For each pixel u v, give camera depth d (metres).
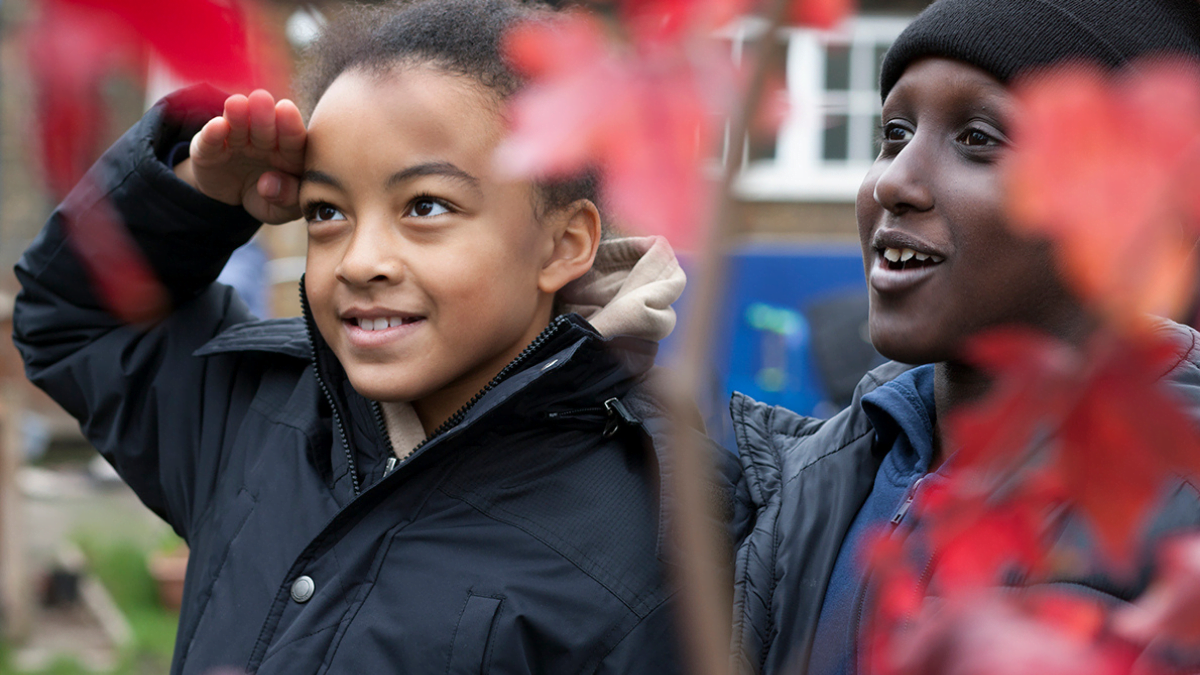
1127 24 0.92
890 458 1.20
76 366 1.57
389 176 1.21
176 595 5.30
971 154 0.97
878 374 1.36
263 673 1.25
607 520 1.31
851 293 4.96
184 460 1.55
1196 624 0.34
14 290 6.09
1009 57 0.94
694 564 0.35
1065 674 0.33
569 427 1.38
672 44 0.30
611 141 0.29
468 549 1.28
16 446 4.70
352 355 1.26
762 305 5.44
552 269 1.32
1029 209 0.28
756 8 0.30
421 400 1.39
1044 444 0.32
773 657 1.12
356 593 1.28
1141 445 0.31
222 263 1.60
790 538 1.20
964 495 0.36
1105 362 0.30
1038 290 0.95
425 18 1.25
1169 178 0.27
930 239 0.98
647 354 1.43
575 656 1.22
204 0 0.31
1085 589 0.63
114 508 7.39
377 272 1.21
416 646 1.22
